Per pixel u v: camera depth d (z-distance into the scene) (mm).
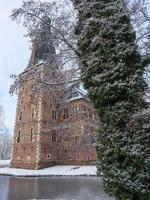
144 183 5746
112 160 6133
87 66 7359
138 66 6648
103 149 6398
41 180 28250
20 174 35281
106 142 6316
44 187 21250
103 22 6836
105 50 6773
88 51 7285
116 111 6219
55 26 8445
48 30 8555
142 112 5844
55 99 9891
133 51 6660
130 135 5996
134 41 6977
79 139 10227
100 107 6680
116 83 6324
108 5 7195
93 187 21109
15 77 8695
